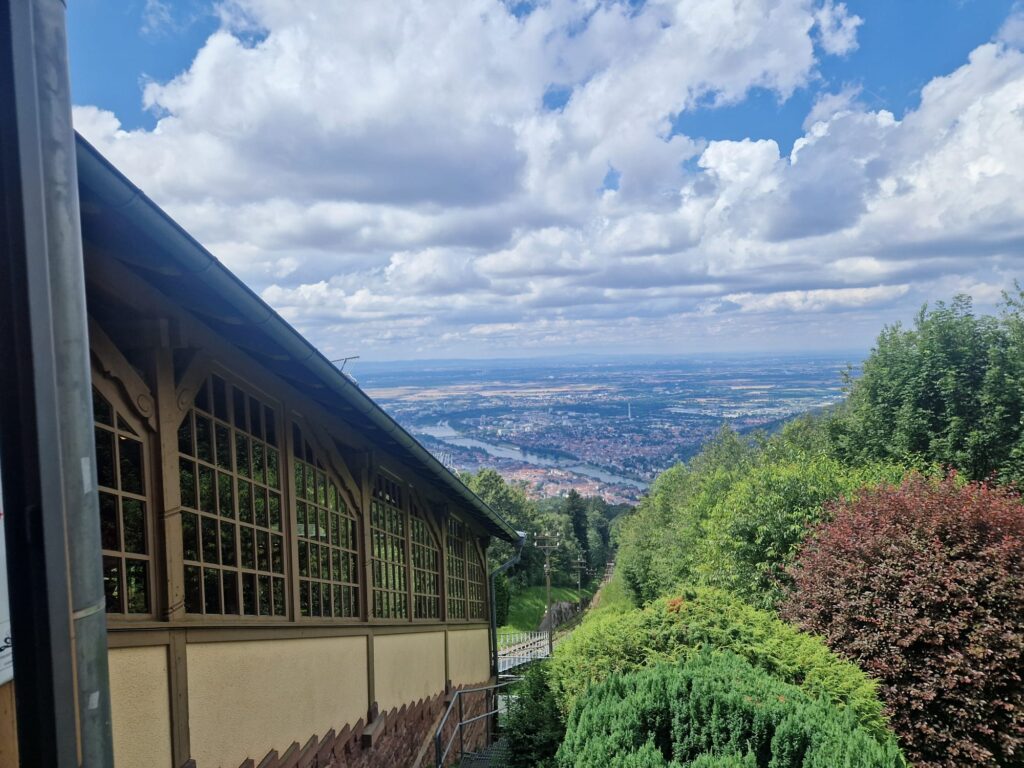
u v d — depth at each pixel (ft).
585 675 18.31
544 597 164.14
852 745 11.98
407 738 24.93
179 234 8.71
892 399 63.05
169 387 11.50
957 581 21.74
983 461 56.75
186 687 11.61
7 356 3.84
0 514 7.33
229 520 13.41
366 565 21.45
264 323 11.24
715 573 43.45
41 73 3.97
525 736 18.62
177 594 11.46
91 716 4.04
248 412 14.37
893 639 21.42
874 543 23.30
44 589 3.83
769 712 12.87
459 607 36.73
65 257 4.05
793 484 41.06
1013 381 56.08
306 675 16.72
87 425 4.14
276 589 15.49
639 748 12.32
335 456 19.34
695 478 107.14
